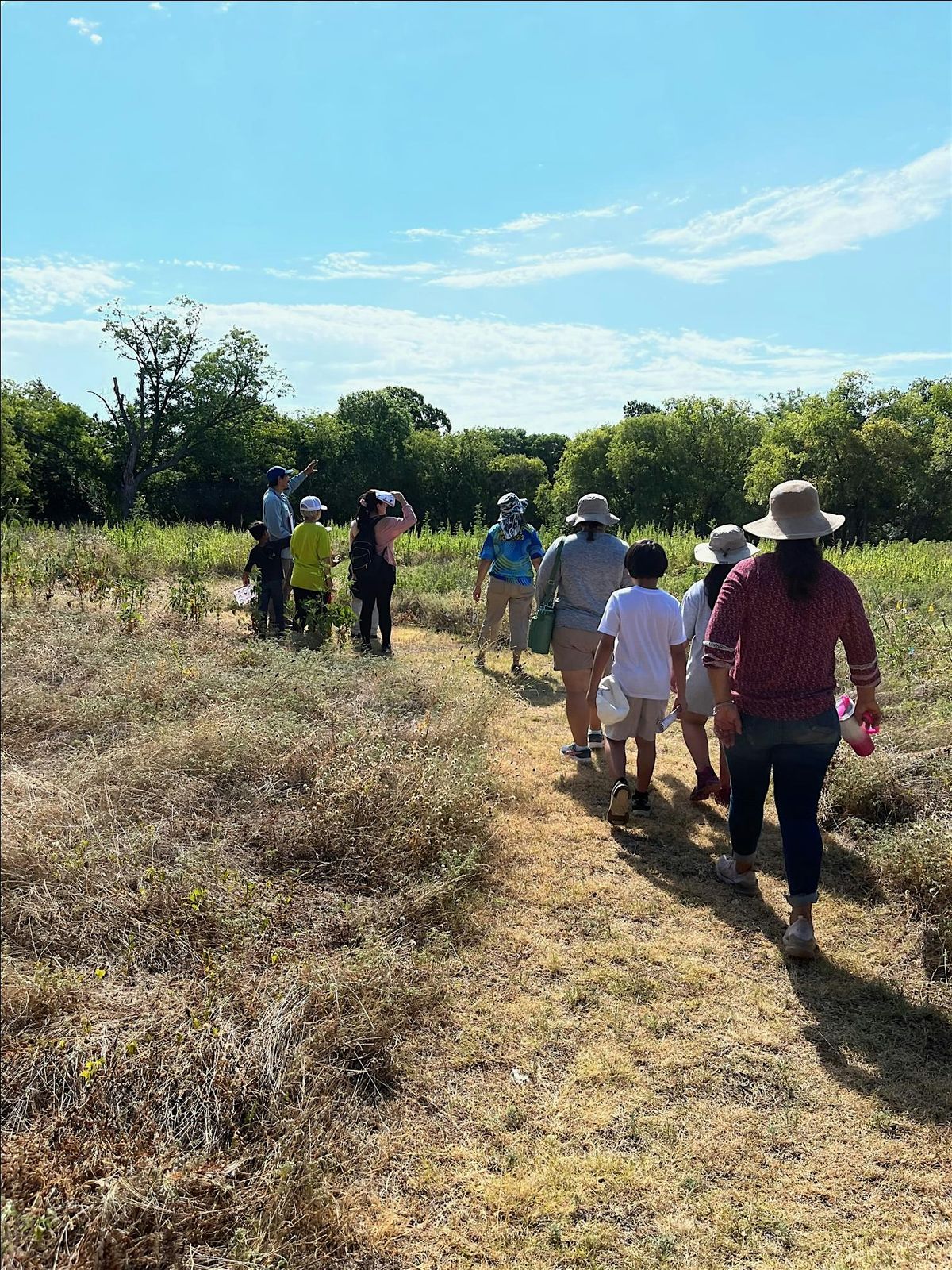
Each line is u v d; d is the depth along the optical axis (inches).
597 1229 88.3
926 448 1935.3
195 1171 85.0
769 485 1983.3
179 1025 106.1
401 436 2497.5
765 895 158.1
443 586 461.7
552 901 153.5
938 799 178.7
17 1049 101.6
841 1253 86.0
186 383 1771.7
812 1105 106.3
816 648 132.5
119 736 204.7
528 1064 112.6
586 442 2396.7
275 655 258.5
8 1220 73.8
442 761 185.3
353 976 120.6
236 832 162.2
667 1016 122.3
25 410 1588.3
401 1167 96.0
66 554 437.4
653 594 181.3
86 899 134.1
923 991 129.7
